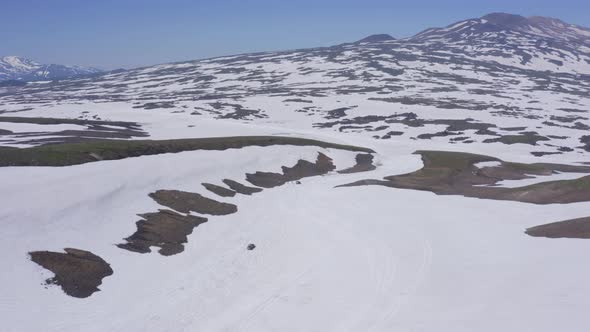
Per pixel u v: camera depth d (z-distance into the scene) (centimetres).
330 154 12294
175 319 3584
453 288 3897
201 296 3988
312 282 4319
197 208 6344
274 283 4328
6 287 3512
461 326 3209
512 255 4544
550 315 3141
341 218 6469
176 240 5153
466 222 5997
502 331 3055
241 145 11131
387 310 3656
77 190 5475
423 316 3462
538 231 5319
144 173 6781
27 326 3181
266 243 5441
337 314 3672
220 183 7675
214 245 5219
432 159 11819
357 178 9969
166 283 4159
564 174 10744
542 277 3809
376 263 4700
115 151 8531
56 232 4534
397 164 11912
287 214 6725
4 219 4391
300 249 5241
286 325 3541
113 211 5388
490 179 9956
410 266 4544
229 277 4428
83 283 3853
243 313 3731
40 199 4978
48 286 3678
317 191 8444
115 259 4397
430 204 7106
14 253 3941
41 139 11744
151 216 5559
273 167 9775
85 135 13375
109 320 3453
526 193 7638
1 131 13525
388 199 7544
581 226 5241
